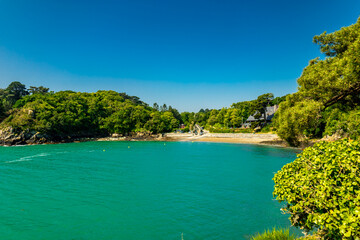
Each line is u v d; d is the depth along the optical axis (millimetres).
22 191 21469
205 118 176125
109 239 12500
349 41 18250
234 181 25469
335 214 6445
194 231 13414
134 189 22266
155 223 14508
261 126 102625
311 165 8523
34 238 12648
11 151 56562
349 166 6785
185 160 41719
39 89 155250
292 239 10047
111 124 115625
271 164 37250
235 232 13227
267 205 17766
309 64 23953
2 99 127500
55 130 90688
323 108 18281
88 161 40500
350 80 15438
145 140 101125
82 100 114438
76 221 14820
